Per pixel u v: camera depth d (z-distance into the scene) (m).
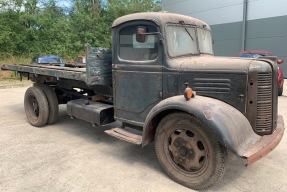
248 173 3.75
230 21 18.34
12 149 4.54
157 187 3.38
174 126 3.45
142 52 3.95
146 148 4.64
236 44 18.23
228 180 3.56
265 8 16.44
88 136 5.25
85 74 4.49
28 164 3.98
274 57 3.70
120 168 3.88
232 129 3.01
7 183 3.44
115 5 27.42
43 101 5.63
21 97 9.34
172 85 3.73
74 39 24.30
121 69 4.19
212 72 3.45
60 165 3.96
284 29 15.73
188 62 3.66
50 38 23.52
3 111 7.22
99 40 25.47
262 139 3.31
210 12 19.44
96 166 3.94
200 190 3.33
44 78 6.04
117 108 4.38
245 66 3.30
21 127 5.79
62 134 5.35
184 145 3.40
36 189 3.31
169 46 3.75
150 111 3.63
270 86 3.37
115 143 4.88
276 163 4.05
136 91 4.07
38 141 4.94
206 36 4.47
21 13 22.55
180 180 3.43
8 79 13.84
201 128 3.20
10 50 20.58
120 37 4.14
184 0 21.08
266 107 3.37
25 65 6.50
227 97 3.40
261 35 16.83
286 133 5.36
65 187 3.36
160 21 3.71
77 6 27.34
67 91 5.89
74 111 5.01
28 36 22.28
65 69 5.41
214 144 3.12
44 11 25.12
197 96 3.41
